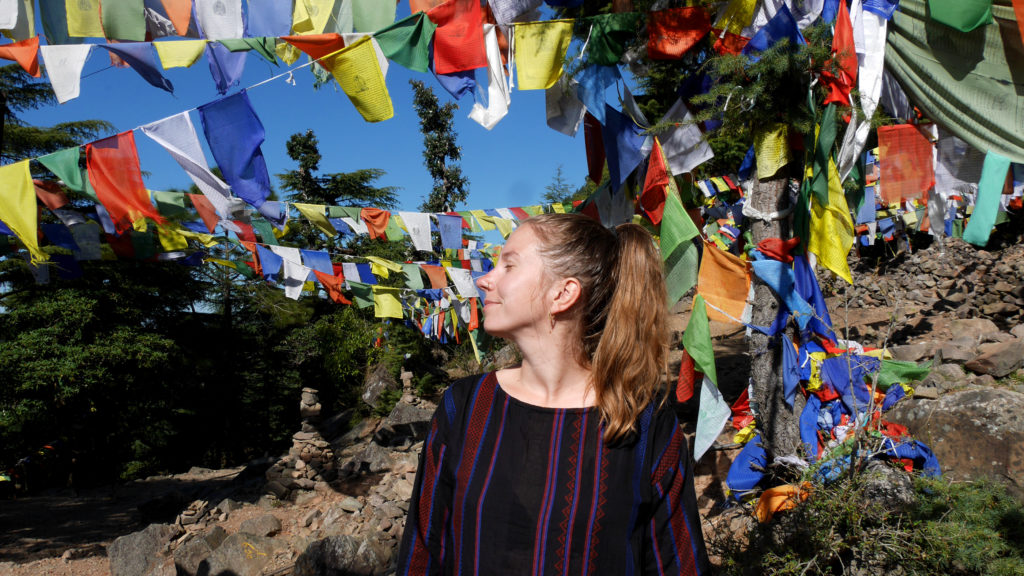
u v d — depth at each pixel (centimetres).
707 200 752
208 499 1078
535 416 114
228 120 357
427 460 120
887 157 439
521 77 360
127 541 898
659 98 534
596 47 368
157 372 1867
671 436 117
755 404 452
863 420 358
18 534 1176
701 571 114
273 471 1042
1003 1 346
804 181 399
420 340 1988
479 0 352
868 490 327
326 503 959
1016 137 365
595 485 107
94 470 1906
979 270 1127
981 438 459
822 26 354
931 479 331
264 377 2583
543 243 121
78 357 1548
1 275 1702
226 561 799
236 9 354
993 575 274
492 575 105
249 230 703
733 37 382
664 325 121
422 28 349
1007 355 698
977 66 367
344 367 2289
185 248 666
